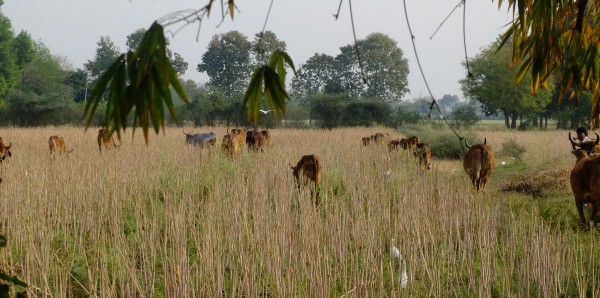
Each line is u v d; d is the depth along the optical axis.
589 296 8.57
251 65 80.69
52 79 75.56
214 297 7.91
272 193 13.79
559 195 15.64
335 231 9.73
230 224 10.47
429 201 12.54
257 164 18.02
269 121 50.31
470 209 11.48
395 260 10.04
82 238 11.15
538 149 27.14
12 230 10.27
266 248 9.22
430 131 35.06
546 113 60.34
